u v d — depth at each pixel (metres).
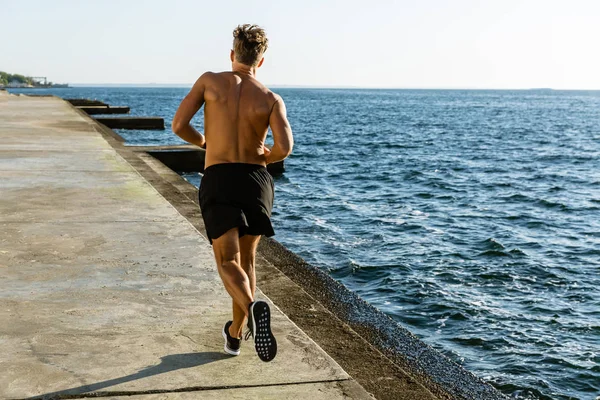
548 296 8.62
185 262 5.18
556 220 13.97
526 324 7.57
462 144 36.25
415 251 10.70
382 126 53.97
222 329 3.89
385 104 132.25
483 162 26.44
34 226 6.18
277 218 13.16
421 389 3.36
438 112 90.88
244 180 3.15
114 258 5.24
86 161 10.52
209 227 3.11
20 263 5.04
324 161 25.53
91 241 5.72
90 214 6.75
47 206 7.08
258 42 3.28
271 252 6.41
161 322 3.96
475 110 101.12
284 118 3.21
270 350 2.88
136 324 3.91
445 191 18.03
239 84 3.24
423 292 8.54
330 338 3.97
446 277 9.28
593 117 79.19
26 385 3.11
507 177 21.53
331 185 18.67
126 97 155.00
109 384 3.15
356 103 138.38
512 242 11.61
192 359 3.46
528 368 6.45
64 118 20.50
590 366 6.51
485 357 6.68
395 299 8.29
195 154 17.48
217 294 4.48
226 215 3.07
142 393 3.08
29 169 9.52
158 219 6.61
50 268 4.94
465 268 9.80
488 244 11.34
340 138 39.22
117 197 7.69
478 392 3.87
